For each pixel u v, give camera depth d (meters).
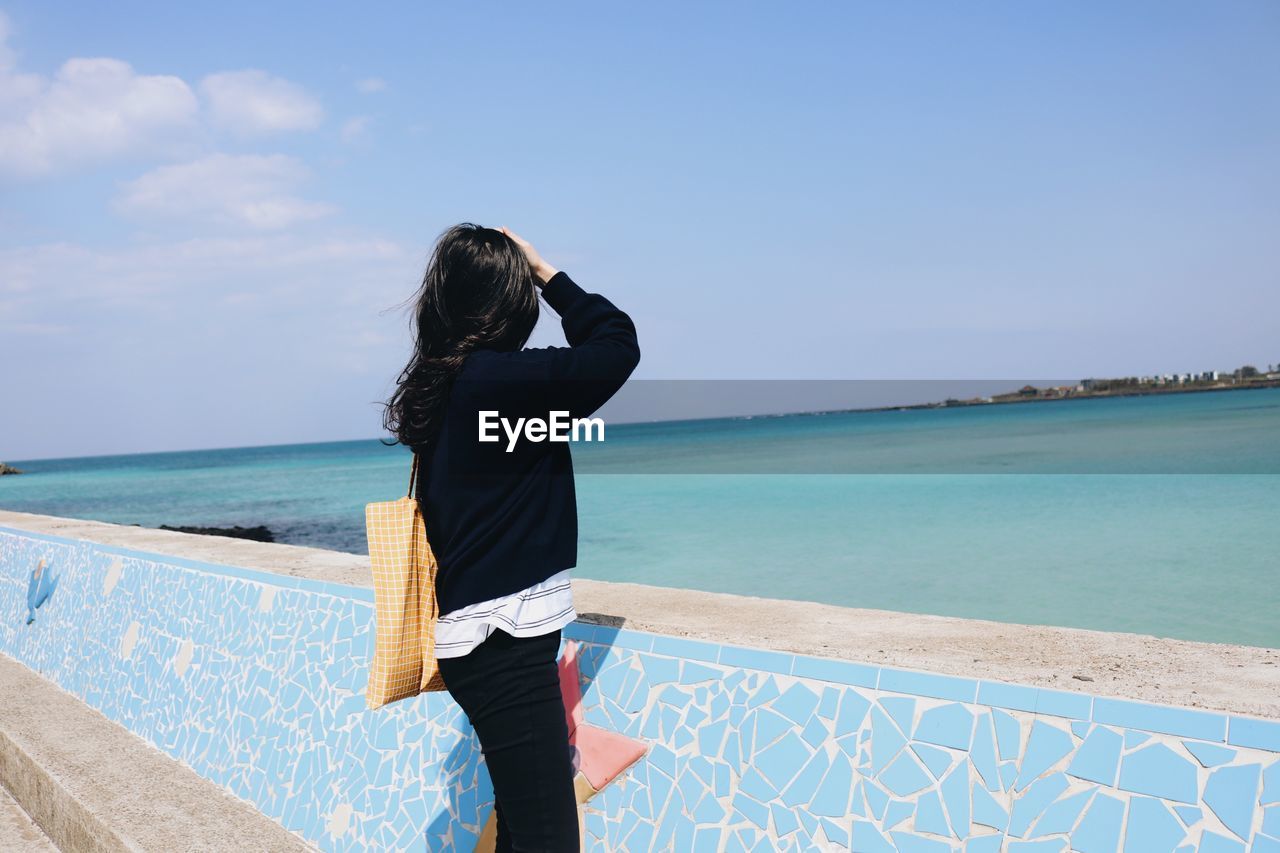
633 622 2.50
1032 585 10.66
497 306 1.85
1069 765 1.58
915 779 1.73
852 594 10.77
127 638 4.44
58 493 54.41
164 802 3.28
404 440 1.86
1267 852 1.34
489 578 1.75
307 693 3.27
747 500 24.64
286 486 51.34
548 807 1.77
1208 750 1.46
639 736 2.19
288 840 2.97
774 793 1.90
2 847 3.47
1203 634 7.93
